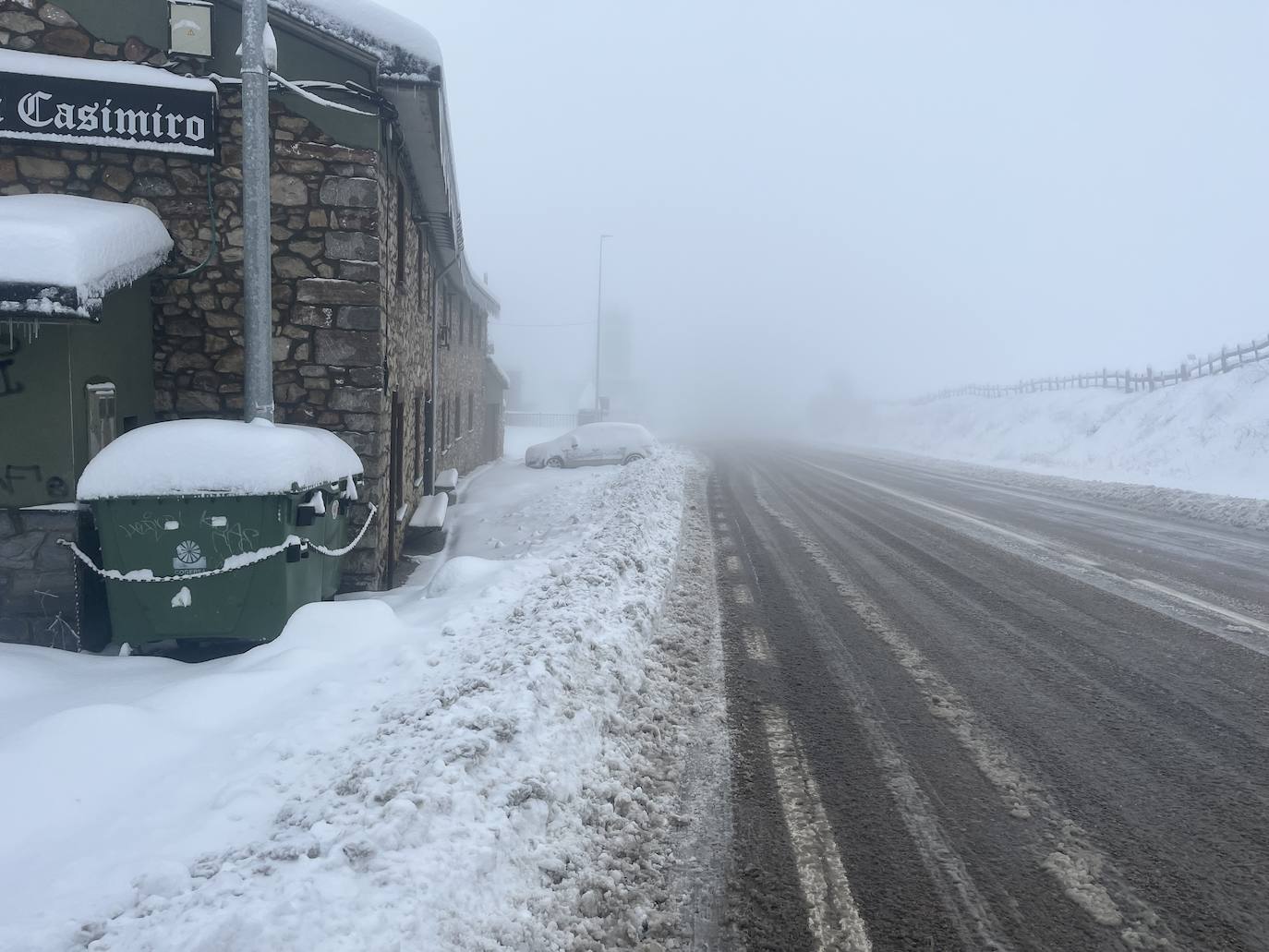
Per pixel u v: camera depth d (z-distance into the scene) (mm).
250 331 7551
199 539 6418
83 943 2686
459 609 6727
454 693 4527
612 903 3115
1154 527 12875
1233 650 6363
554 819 3582
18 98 8047
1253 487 17141
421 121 9781
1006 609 7598
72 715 4402
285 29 8578
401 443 11406
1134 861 3449
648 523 11102
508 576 7672
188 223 8625
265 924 2576
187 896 2846
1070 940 2928
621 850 3484
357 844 3041
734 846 3543
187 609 6434
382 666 5531
